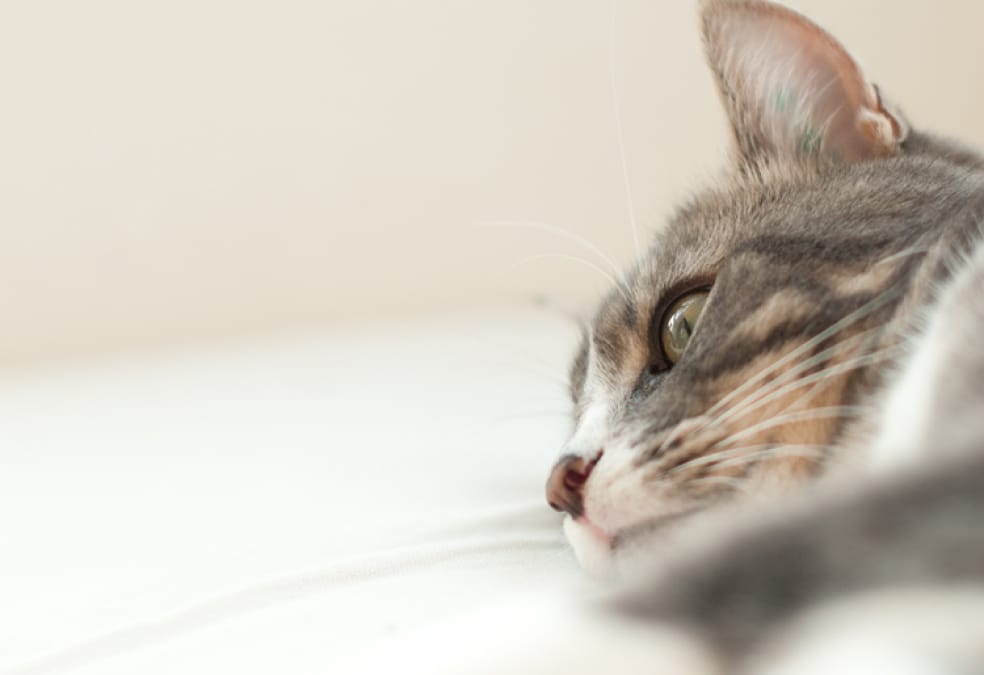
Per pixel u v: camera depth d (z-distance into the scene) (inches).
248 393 34.2
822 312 22.4
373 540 23.9
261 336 43.7
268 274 44.5
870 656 16.2
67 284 43.0
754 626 17.1
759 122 24.9
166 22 42.1
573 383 25.8
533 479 26.7
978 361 19.8
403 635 19.3
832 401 21.9
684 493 22.2
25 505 27.4
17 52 41.3
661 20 43.1
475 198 44.8
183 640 21.4
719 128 39.4
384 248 45.0
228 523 25.6
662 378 23.3
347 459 28.4
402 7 43.4
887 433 20.8
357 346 38.9
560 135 44.2
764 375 22.2
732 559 17.6
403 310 45.4
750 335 22.6
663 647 17.4
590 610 18.2
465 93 44.1
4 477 29.1
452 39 43.7
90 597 23.3
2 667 21.4
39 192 42.2
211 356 39.7
